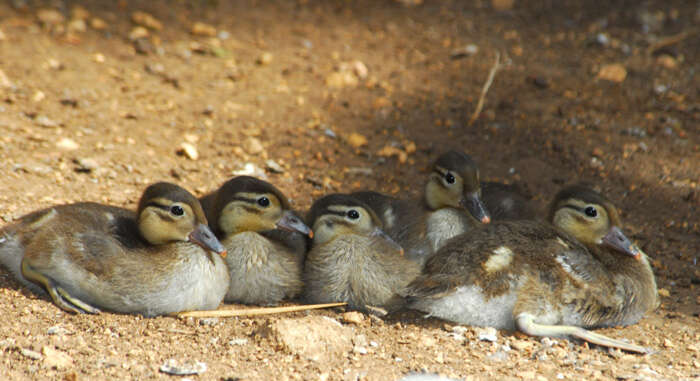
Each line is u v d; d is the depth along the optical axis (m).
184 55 20.66
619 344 10.41
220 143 16.84
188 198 11.25
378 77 20.25
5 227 11.42
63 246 10.73
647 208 15.28
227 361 9.55
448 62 21.20
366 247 11.85
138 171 15.20
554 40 22.56
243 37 22.11
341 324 10.85
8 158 14.62
